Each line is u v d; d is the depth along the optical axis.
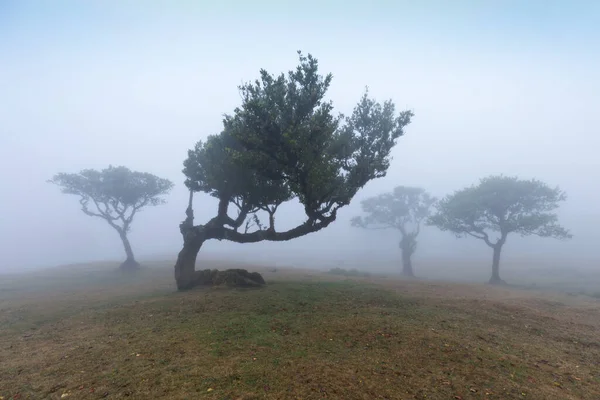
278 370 7.78
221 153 19.72
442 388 7.22
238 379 7.29
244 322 11.81
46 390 7.16
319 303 15.30
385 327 11.34
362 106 19.11
